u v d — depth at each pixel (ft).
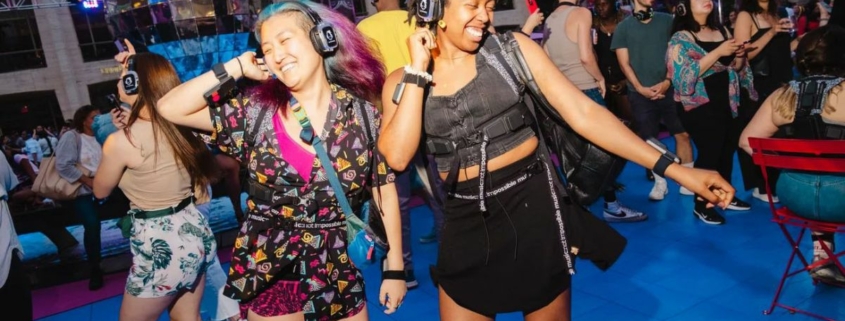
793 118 10.20
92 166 15.72
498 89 5.87
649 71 16.25
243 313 7.52
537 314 6.43
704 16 14.29
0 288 8.46
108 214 23.65
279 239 6.87
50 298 15.34
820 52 10.02
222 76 6.64
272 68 6.62
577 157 6.12
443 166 6.25
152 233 8.63
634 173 21.18
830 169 9.23
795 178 10.02
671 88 16.31
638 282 12.23
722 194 5.63
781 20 15.20
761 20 15.72
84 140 15.99
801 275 11.72
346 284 7.12
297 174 6.72
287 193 6.79
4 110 69.31
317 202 6.79
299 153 6.68
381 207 7.11
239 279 7.06
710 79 14.28
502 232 6.14
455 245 6.41
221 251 17.98
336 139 6.75
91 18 71.51
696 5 14.21
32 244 21.79
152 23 15.85
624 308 11.21
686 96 14.42
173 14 15.78
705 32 14.49
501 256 6.17
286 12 6.64
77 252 19.16
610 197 16.11
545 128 6.25
